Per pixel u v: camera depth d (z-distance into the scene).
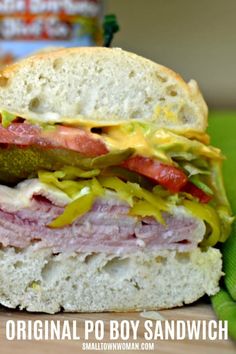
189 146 0.34
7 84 0.33
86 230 0.34
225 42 0.71
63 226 0.34
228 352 0.30
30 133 0.33
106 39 0.52
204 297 0.36
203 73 0.72
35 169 0.34
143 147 0.33
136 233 0.34
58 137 0.33
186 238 0.35
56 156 0.33
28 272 0.34
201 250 0.35
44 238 0.34
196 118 0.35
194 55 0.71
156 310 0.35
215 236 0.35
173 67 0.72
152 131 0.34
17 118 0.34
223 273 0.35
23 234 0.34
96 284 0.34
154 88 0.34
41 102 0.34
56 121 0.33
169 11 0.70
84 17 0.48
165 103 0.34
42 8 0.47
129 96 0.34
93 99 0.34
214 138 0.50
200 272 0.35
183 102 0.34
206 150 0.34
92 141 0.33
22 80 0.33
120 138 0.34
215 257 0.35
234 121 0.54
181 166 0.34
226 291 0.34
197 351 0.30
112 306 0.35
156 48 0.71
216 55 0.71
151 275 0.35
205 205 0.35
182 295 0.35
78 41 0.48
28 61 0.33
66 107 0.34
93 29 0.48
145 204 0.34
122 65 0.34
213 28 0.70
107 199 0.34
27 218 0.34
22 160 0.33
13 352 0.30
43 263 0.34
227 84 0.72
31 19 0.47
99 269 0.34
